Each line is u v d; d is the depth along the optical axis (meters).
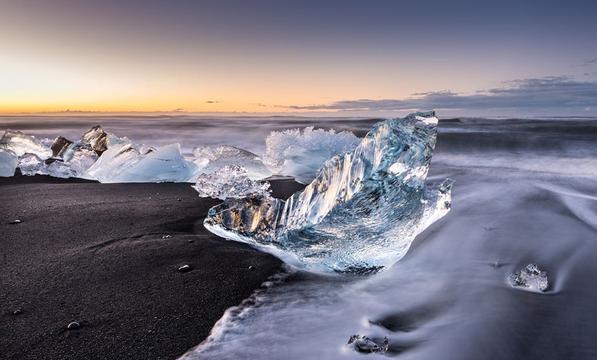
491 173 7.49
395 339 1.98
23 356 1.80
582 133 14.49
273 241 2.98
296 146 7.07
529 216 4.18
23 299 2.28
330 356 1.83
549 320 2.10
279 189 5.59
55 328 2.01
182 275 2.63
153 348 1.89
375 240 2.71
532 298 2.35
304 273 2.80
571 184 6.24
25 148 7.91
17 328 2.00
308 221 2.79
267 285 2.59
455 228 3.74
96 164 6.63
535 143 11.98
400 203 2.57
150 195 4.95
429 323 2.13
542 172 7.56
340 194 2.64
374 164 2.48
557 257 3.00
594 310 2.20
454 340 1.93
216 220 3.33
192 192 5.18
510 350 1.85
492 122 21.31
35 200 4.56
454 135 14.57
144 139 15.46
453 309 2.26
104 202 4.50
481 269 2.81
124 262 2.79
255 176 6.39
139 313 2.17
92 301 2.28
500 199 5.09
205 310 2.24
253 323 2.13
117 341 1.93
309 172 6.43
